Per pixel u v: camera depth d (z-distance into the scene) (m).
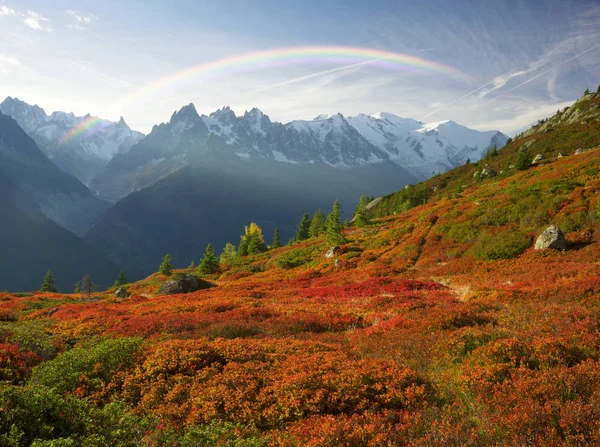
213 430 6.59
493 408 6.47
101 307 29.20
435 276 32.94
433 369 9.54
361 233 68.38
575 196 37.25
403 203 110.12
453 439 5.48
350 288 29.20
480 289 22.45
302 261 58.06
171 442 6.19
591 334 8.98
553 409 5.67
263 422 7.39
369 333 13.87
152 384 9.20
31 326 19.09
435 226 48.28
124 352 11.14
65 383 9.58
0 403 5.97
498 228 38.50
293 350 11.23
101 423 6.31
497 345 8.99
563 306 13.45
